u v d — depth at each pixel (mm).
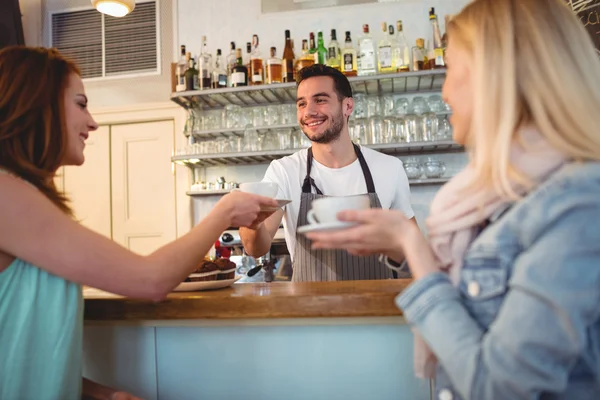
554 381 553
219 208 1068
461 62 763
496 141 687
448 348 641
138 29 3771
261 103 3469
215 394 1137
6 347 851
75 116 985
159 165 3709
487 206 704
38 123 923
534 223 612
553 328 548
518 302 581
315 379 1100
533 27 691
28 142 912
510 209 686
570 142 653
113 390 1059
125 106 3711
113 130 3785
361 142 3047
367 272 1819
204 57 3252
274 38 3479
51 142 934
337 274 1832
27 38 3863
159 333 1166
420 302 681
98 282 861
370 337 1083
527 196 651
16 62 925
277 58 3178
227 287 1272
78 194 3771
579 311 545
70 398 924
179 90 3238
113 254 866
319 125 1979
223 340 1136
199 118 3400
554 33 687
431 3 3299
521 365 562
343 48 3279
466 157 3217
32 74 917
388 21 3340
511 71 689
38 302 873
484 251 683
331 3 3422
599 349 623
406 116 3057
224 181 3418
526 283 577
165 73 3711
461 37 763
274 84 3094
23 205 825
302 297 1016
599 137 643
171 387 1157
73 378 927
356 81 3023
